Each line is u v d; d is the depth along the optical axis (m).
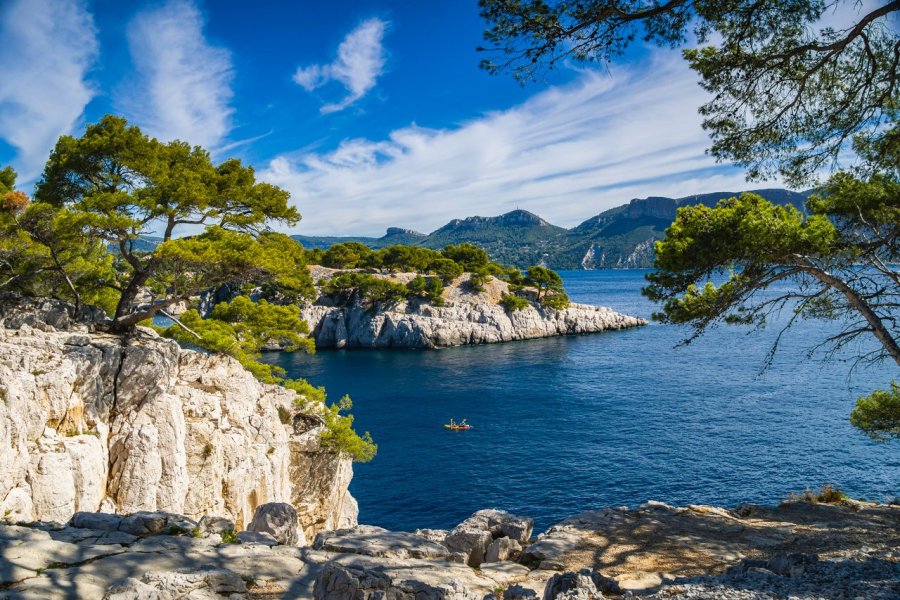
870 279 16.34
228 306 45.25
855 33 11.76
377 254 158.25
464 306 140.00
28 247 27.00
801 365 91.94
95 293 35.16
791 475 45.38
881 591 8.65
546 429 61.56
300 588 9.02
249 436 28.19
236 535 11.27
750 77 13.97
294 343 46.00
